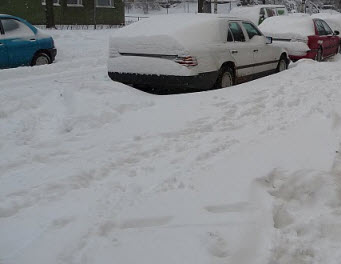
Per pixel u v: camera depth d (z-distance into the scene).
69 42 18.14
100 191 4.23
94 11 29.64
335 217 3.81
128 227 3.59
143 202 3.97
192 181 4.37
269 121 6.27
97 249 3.28
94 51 16.17
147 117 6.64
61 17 29.31
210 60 8.68
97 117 6.62
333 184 4.28
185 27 8.52
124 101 7.27
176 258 3.13
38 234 3.48
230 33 9.52
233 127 6.08
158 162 4.90
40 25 27.89
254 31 10.52
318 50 13.80
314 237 3.55
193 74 8.30
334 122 5.98
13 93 8.34
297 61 12.14
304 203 4.14
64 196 4.15
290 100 7.10
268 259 3.17
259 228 3.55
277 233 3.52
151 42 8.52
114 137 5.84
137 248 3.27
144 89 9.43
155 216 3.69
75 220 3.68
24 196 4.15
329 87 7.91
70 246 3.30
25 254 3.22
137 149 5.33
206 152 5.11
